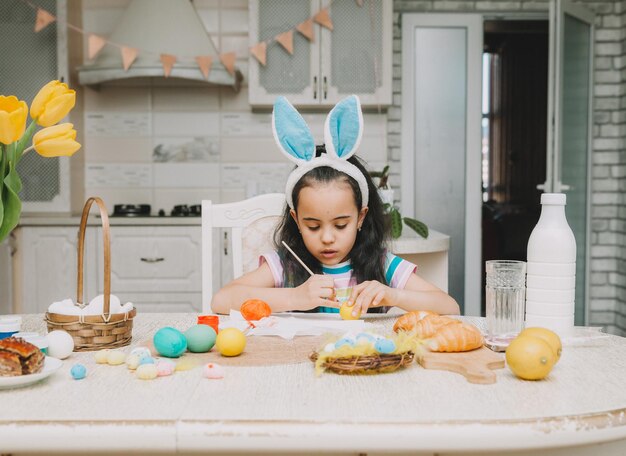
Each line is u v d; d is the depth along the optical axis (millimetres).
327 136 1243
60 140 912
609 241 3877
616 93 3830
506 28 6496
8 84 3273
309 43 3342
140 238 3127
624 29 3750
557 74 3305
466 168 3807
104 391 749
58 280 3131
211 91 3615
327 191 1229
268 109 3613
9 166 950
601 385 770
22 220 3090
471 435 629
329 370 834
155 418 651
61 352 899
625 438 671
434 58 3781
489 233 5438
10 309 3107
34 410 680
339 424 634
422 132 3807
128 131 3611
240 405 691
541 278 997
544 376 790
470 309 3838
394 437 627
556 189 3316
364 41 3352
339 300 1296
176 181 3631
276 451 634
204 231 1655
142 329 1131
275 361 882
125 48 3166
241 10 3613
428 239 2082
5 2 3256
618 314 3838
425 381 786
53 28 3268
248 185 3590
